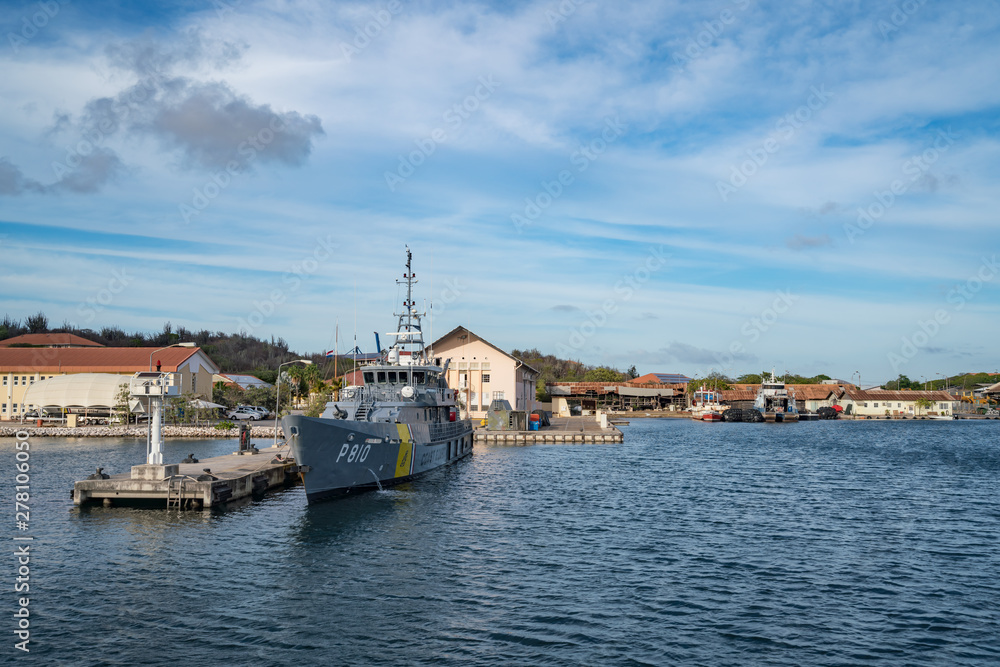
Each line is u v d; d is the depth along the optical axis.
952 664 15.80
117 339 176.50
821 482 46.31
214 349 191.75
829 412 172.00
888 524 31.45
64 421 95.81
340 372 143.62
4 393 103.56
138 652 15.95
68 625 17.58
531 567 23.11
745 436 98.44
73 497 33.38
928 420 172.62
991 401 199.62
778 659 15.94
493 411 87.56
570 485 42.69
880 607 19.56
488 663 15.53
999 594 20.88
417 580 21.55
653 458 62.31
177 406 94.31
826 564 24.09
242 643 16.53
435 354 95.94
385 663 15.51
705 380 183.88
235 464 42.62
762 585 21.45
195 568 22.70
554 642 16.72
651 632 17.44
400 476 39.78
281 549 25.22
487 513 32.41
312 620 18.08
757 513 33.84
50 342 131.00
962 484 46.03
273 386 130.88
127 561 23.47
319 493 33.31
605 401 172.50
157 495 33.06
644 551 25.58
